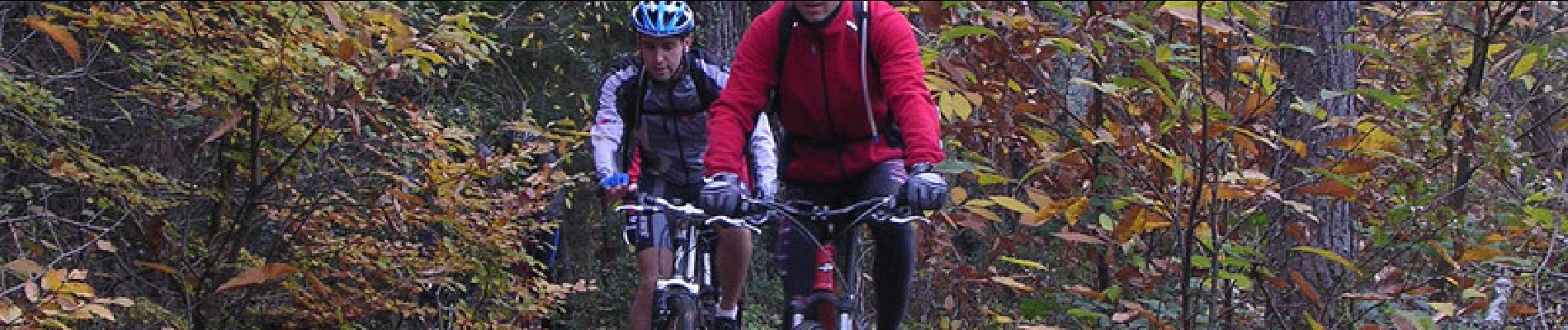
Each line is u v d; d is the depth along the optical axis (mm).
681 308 4891
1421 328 4098
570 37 10891
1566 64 5695
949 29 5852
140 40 6008
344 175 6660
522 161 6770
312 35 5711
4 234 5691
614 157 5160
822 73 3967
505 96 10750
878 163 4086
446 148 6648
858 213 3945
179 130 6527
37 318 4312
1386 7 6430
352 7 5820
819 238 4062
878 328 4172
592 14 11148
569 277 10531
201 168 6691
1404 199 5305
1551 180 5656
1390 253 5434
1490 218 5176
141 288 6309
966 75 5715
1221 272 5074
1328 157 5750
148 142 6566
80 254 5902
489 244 6723
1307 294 4980
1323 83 6160
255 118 6141
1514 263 4898
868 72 3969
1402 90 5629
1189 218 5020
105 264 6379
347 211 6637
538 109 11039
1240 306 5793
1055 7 5465
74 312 4352
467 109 8539
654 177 5496
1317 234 5840
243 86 5641
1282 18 6355
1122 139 5242
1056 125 6379
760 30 4047
